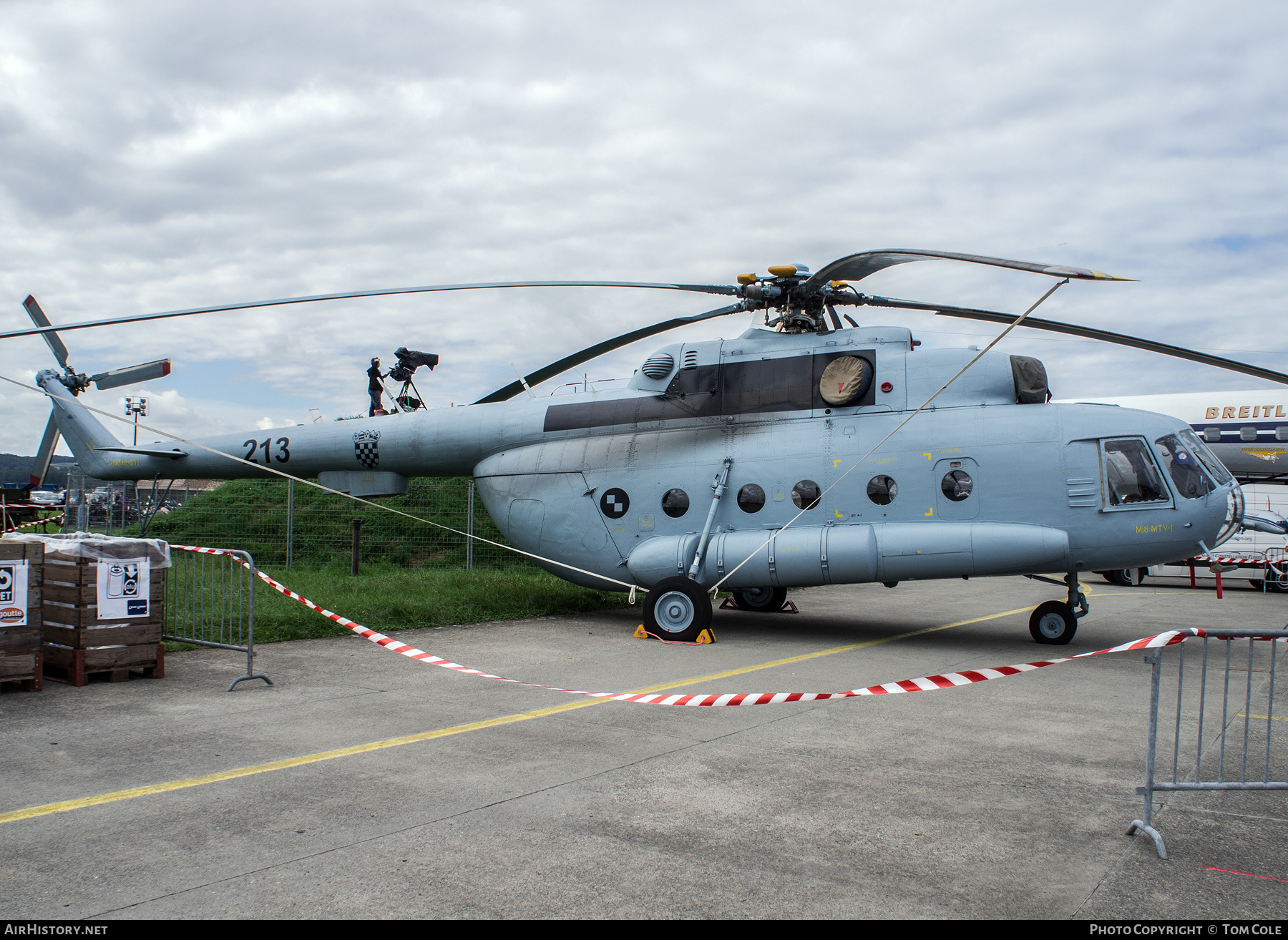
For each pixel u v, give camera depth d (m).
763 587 11.56
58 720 6.86
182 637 9.32
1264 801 5.13
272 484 22.48
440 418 14.26
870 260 9.48
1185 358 10.55
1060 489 10.44
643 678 8.79
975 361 9.68
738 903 3.71
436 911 3.62
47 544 8.38
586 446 13.00
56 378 17.52
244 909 3.61
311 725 6.73
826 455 11.45
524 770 5.60
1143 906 3.73
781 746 6.25
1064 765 5.84
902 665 9.70
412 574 16.52
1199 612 15.66
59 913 3.57
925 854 4.28
